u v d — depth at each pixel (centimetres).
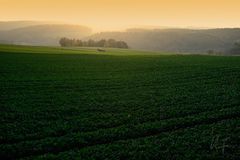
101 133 2203
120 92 3712
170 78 4741
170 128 2344
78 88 3941
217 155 1836
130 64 6744
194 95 3484
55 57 7875
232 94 3503
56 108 2897
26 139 2092
